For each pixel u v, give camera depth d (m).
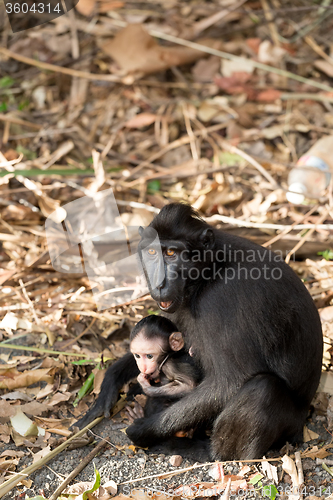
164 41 13.17
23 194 9.87
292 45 13.06
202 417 5.70
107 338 7.50
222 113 11.80
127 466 5.64
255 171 10.49
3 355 7.11
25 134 11.44
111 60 12.93
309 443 5.97
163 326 6.07
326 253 8.75
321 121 11.53
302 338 5.77
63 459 5.74
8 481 5.31
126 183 10.20
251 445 5.54
